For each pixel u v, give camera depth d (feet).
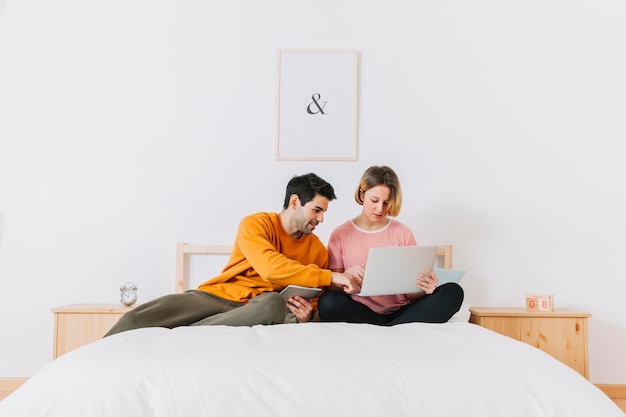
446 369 4.35
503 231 9.86
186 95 9.87
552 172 9.91
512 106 9.94
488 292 9.80
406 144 9.89
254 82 9.89
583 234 9.88
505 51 9.90
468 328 5.64
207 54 9.91
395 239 8.39
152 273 9.71
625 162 9.93
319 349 4.54
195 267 9.73
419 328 5.65
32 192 9.71
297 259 8.05
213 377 4.15
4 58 9.80
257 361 4.31
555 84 9.86
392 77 9.94
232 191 9.82
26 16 9.84
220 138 9.85
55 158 9.75
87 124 9.79
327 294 7.31
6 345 9.58
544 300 8.82
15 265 9.64
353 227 8.54
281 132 9.85
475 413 4.14
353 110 9.87
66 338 8.64
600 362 9.78
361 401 4.11
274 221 8.00
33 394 4.08
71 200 9.72
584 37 9.95
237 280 7.89
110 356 4.38
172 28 9.91
